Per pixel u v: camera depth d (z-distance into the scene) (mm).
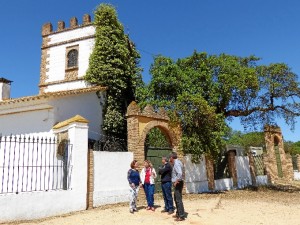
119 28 22578
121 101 21094
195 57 19906
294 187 23875
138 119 15406
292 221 10797
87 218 10523
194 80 19047
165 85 18844
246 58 21188
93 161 13109
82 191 12250
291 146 37344
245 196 17906
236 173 22328
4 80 20844
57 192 11406
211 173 19781
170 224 9688
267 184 25016
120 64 21359
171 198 11492
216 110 19906
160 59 19641
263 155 26328
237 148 24875
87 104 18328
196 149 17250
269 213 12258
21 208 10328
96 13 22562
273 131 27969
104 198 13281
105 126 19734
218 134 17531
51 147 12984
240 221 10391
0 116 16500
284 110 20500
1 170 13281
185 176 17625
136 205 12609
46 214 10914
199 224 9703
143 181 12359
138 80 22875
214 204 13430
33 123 15555
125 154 14586
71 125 12609
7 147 13531
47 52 24844
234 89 18938
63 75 23844
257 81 19078
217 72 19562
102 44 21484
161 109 16891
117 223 9781
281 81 20156
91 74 21141
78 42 23875
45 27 25406
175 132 17344
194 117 17328
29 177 12859
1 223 9766
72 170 12078
